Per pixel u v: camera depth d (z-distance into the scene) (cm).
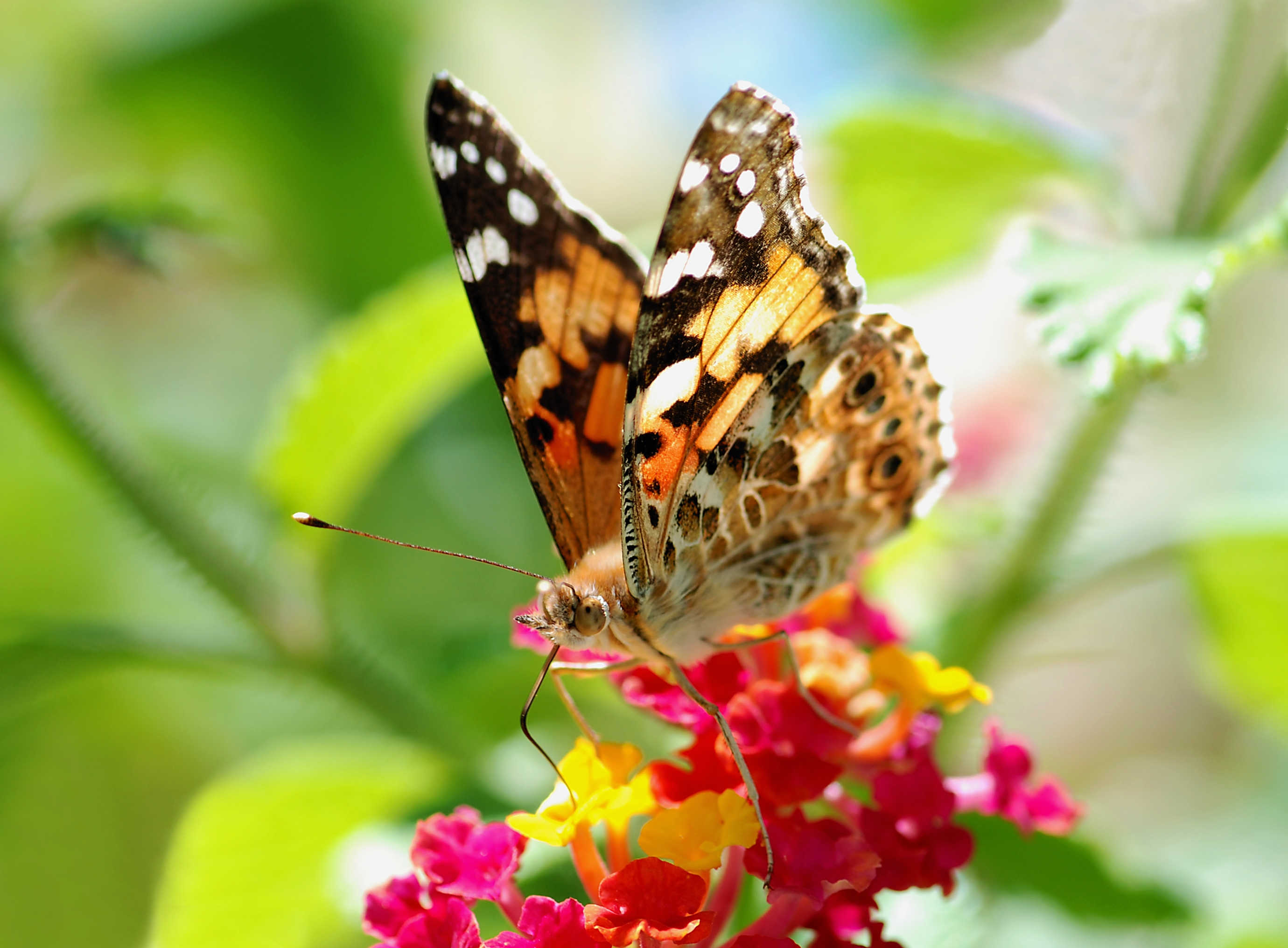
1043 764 42
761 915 22
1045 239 23
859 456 22
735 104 20
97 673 24
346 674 25
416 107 33
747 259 21
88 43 32
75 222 24
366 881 23
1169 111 24
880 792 21
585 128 41
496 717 25
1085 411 24
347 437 24
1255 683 25
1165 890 24
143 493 25
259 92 32
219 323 35
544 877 23
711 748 21
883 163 24
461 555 22
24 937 32
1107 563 24
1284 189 24
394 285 32
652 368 21
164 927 24
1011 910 25
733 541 22
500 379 21
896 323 22
